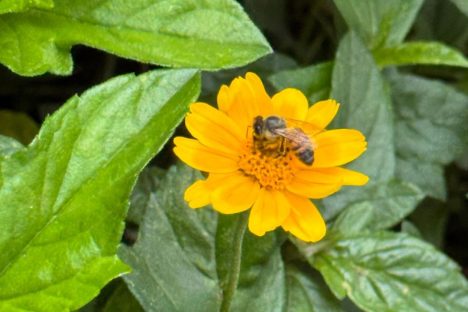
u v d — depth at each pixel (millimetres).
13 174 309
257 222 315
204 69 331
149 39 333
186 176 346
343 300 370
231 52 333
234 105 326
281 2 428
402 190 373
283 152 321
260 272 349
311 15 430
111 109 314
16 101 416
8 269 308
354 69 374
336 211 369
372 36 389
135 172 311
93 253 308
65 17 334
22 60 330
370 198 371
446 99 403
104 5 334
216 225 346
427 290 357
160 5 334
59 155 311
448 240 423
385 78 399
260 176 320
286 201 319
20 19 333
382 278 356
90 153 312
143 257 339
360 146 325
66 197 310
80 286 306
